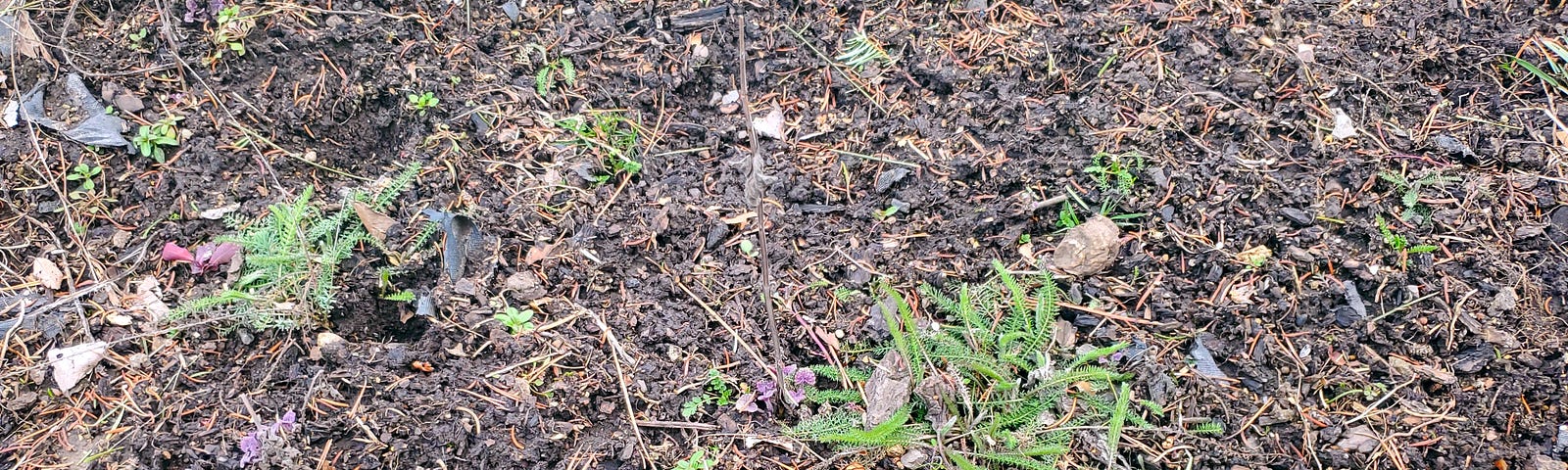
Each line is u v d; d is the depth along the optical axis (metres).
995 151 2.78
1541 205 2.54
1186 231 2.54
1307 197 2.57
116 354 2.33
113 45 2.91
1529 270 2.42
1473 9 3.08
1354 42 2.96
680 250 2.60
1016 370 2.33
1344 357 2.32
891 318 2.13
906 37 3.14
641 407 2.28
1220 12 3.04
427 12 3.14
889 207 2.70
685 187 2.78
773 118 2.99
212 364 2.33
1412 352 2.31
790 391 2.29
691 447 2.22
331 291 2.44
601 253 2.58
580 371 2.33
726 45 3.18
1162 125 2.75
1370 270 2.42
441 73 3.00
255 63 2.96
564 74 3.06
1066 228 2.59
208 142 2.76
